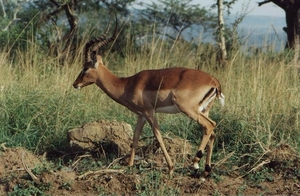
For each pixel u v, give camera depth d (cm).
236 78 1353
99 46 956
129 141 1019
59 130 1084
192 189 845
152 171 877
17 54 1625
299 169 909
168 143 989
